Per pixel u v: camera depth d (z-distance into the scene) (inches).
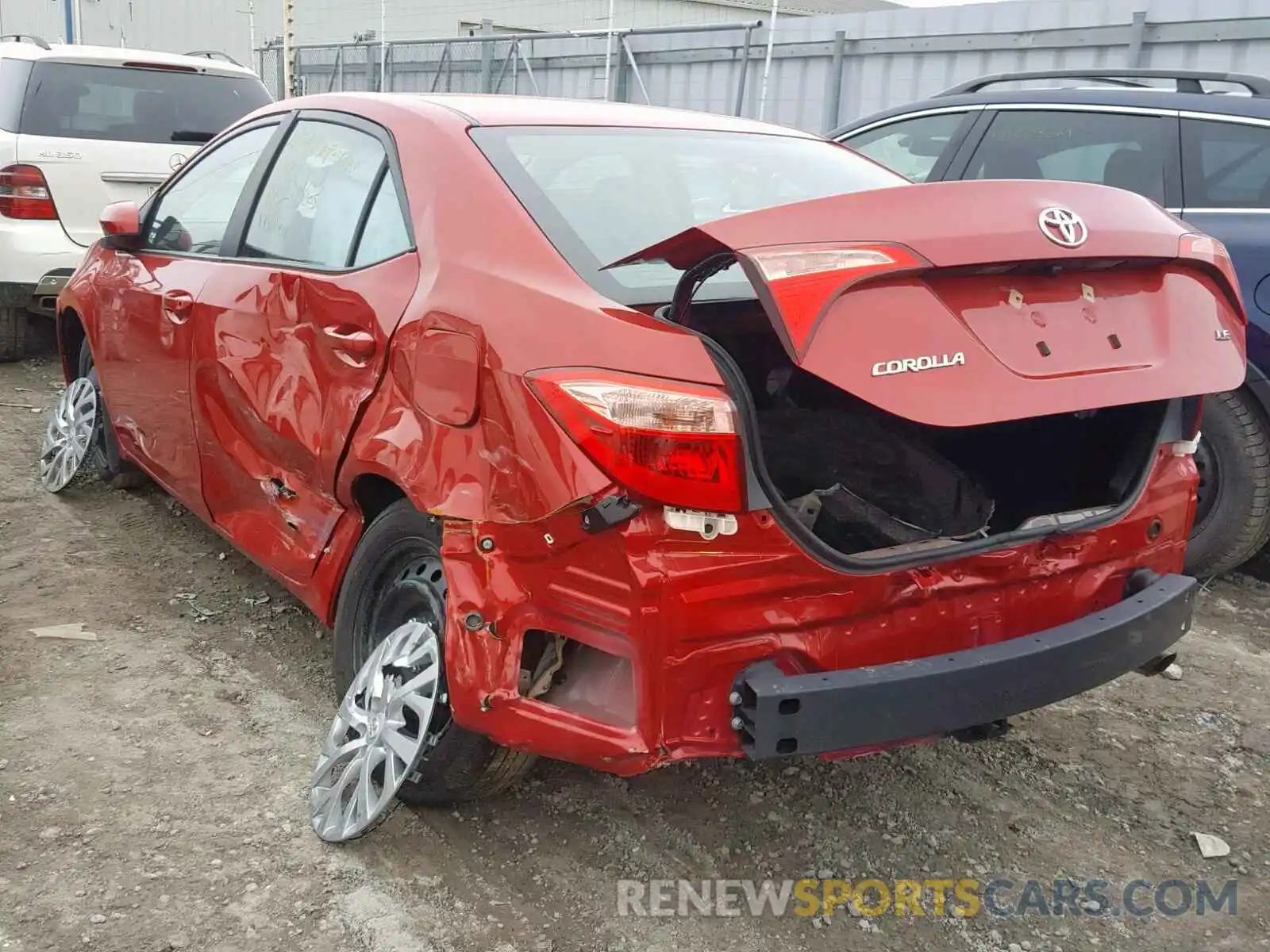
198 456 145.6
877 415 114.7
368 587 112.1
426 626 101.3
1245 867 110.8
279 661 140.9
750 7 734.5
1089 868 109.8
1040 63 325.7
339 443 111.0
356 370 109.5
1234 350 101.9
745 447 81.7
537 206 102.7
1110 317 94.0
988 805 119.0
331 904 98.2
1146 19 301.7
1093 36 311.9
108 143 258.4
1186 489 110.2
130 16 891.4
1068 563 100.1
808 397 114.3
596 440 81.7
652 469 80.1
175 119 272.7
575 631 86.8
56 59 260.1
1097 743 132.8
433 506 94.3
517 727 90.2
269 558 128.5
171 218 161.3
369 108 126.6
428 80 560.4
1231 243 167.8
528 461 86.9
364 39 705.0
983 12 339.3
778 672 85.4
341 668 116.0
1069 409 87.4
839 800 118.4
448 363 96.0
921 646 92.7
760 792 118.8
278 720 127.0
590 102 138.1
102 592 156.9
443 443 95.8
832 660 88.0
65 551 169.5
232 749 120.7
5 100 255.8
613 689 88.8
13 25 998.4
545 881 103.1
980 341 86.1
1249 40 280.4
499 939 95.6
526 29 750.5
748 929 98.7
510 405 88.6
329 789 108.0
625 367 83.4
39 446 218.4
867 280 81.5
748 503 82.2
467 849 106.7
